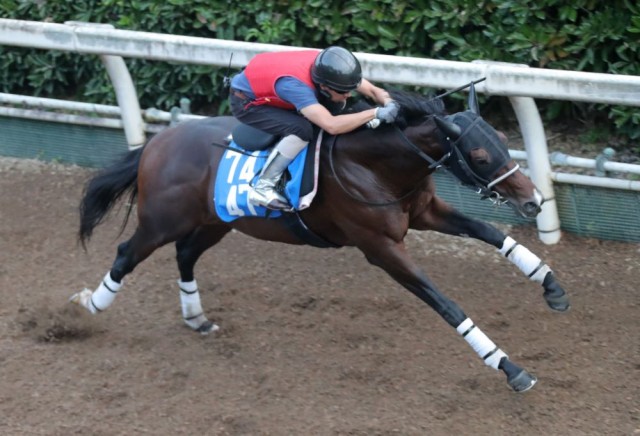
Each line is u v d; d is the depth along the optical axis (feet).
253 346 31.60
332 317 33.17
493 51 40.40
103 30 40.73
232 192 28.63
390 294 34.50
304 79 26.50
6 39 42.98
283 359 30.66
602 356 29.53
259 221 29.22
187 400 28.40
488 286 34.63
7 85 50.93
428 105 26.58
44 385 29.37
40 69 49.03
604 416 26.40
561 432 25.81
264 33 43.24
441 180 39.37
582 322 31.68
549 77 33.14
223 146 28.99
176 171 30.01
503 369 26.91
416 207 28.17
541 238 37.11
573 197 36.86
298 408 27.68
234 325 33.06
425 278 27.27
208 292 35.45
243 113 27.89
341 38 43.47
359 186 27.09
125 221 32.27
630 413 26.48
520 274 35.29
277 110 27.32
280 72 26.68
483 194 26.27
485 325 31.94
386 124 26.84
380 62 35.99
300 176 27.40
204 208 29.96
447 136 25.64
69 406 28.17
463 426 26.30
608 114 40.88
